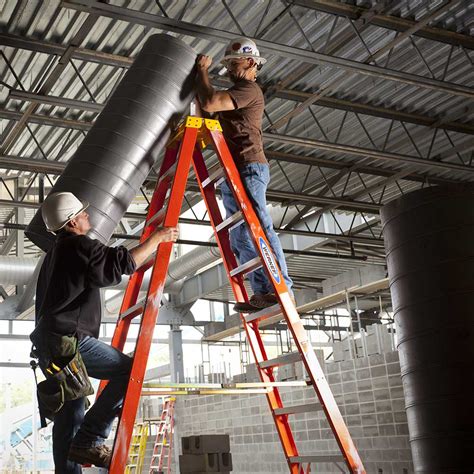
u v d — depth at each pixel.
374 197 16.75
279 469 15.30
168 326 23.83
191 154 4.21
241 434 16.67
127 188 4.24
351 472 3.91
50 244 4.11
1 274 16.17
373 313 25.16
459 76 11.41
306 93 11.48
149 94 4.39
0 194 15.98
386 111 12.30
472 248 7.51
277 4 9.12
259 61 4.62
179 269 18.20
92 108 10.05
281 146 13.57
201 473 9.38
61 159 13.45
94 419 3.57
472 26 10.03
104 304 21.11
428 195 7.68
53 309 3.41
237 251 4.59
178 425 19.09
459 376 7.30
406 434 12.19
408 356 7.69
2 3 8.70
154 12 9.22
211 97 4.29
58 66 9.48
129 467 18.78
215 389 3.94
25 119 11.16
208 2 8.98
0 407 25.56
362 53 10.54
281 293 4.18
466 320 7.36
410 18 9.61
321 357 13.95
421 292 7.58
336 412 4.04
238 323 22.94
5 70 10.27
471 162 14.01
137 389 3.56
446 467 7.28
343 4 9.12
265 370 4.60
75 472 3.80
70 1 7.57
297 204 16.28
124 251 3.49
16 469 21.94
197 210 22.50
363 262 20.77
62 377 3.37
